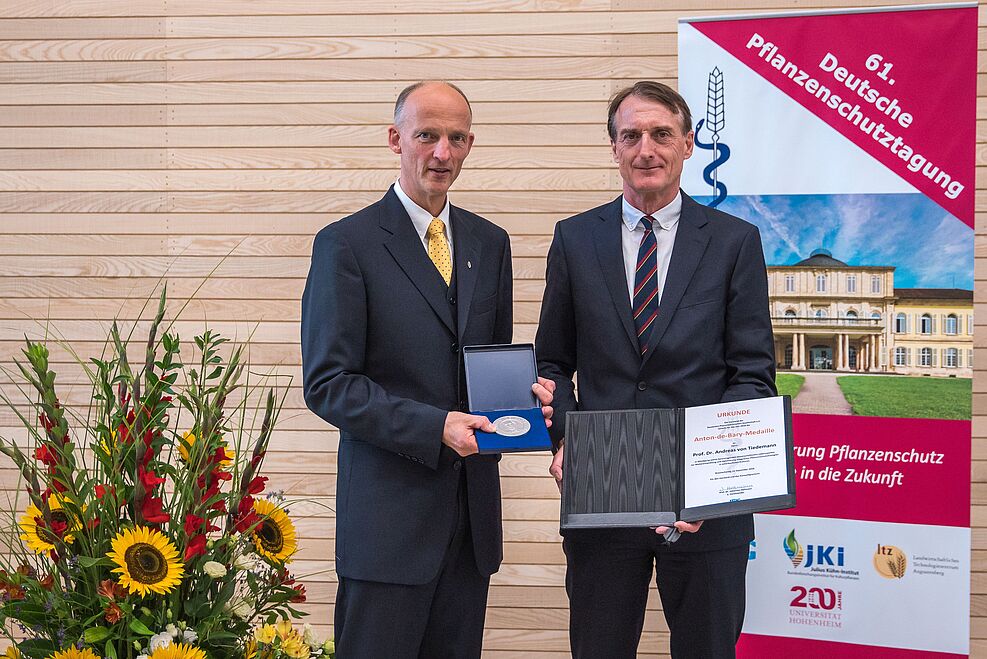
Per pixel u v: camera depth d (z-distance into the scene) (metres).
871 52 2.65
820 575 2.77
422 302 2.01
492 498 2.09
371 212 2.06
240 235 3.22
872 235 2.69
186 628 1.51
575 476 2.03
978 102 2.97
